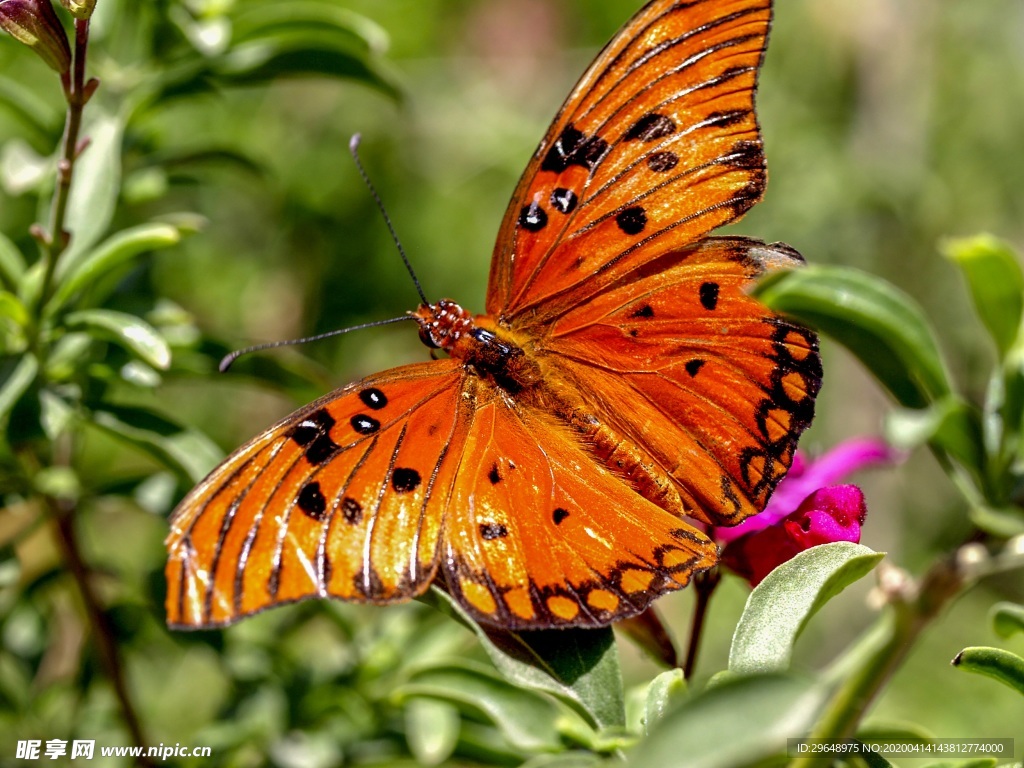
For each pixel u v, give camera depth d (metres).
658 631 0.37
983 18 0.72
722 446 0.37
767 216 0.69
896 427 0.34
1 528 0.46
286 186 0.52
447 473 0.36
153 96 0.41
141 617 0.42
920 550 0.72
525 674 0.36
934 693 0.64
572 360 0.38
